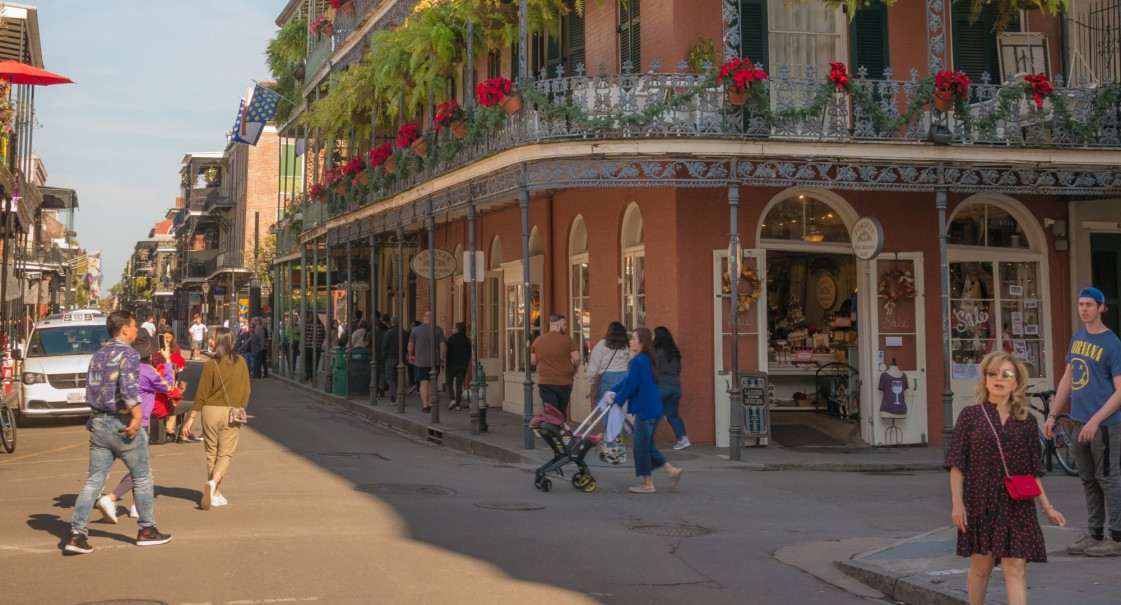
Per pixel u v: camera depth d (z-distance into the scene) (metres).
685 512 9.77
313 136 28.64
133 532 8.32
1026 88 13.77
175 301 89.31
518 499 10.33
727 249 14.85
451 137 16.33
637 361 11.02
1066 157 13.81
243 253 57.31
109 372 7.61
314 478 11.52
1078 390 7.68
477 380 16.23
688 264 14.78
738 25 13.39
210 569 6.96
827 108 13.86
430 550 7.68
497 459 14.22
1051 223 15.87
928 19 13.70
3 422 14.11
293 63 33.09
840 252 15.42
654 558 7.65
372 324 21.69
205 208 72.06
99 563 7.16
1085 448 7.62
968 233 15.83
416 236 27.28
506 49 19.56
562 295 18.20
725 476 12.38
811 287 17.44
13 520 8.91
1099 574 6.84
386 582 6.64
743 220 14.95
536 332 19.19
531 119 13.85
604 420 11.50
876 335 15.08
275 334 36.00
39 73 13.81
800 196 15.39
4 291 24.27
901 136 13.59
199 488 10.72
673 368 14.19
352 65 22.66
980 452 5.43
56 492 10.63
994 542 5.35
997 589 6.55
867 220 14.30
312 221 27.83
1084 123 13.78
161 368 14.59
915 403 15.08
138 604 6.04
